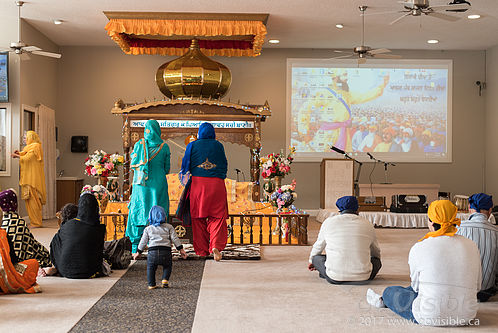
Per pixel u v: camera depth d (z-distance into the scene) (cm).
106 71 1361
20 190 1100
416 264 388
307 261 670
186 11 1028
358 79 1394
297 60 1384
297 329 381
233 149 1376
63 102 1355
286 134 1384
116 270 603
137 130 979
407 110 1401
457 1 789
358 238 526
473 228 448
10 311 425
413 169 1403
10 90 1099
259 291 501
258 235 880
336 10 1043
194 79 1042
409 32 1223
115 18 1038
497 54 1353
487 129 1402
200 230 668
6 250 482
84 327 383
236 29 1040
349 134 1391
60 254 551
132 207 689
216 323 395
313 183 1387
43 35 1243
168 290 504
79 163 1355
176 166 1342
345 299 470
